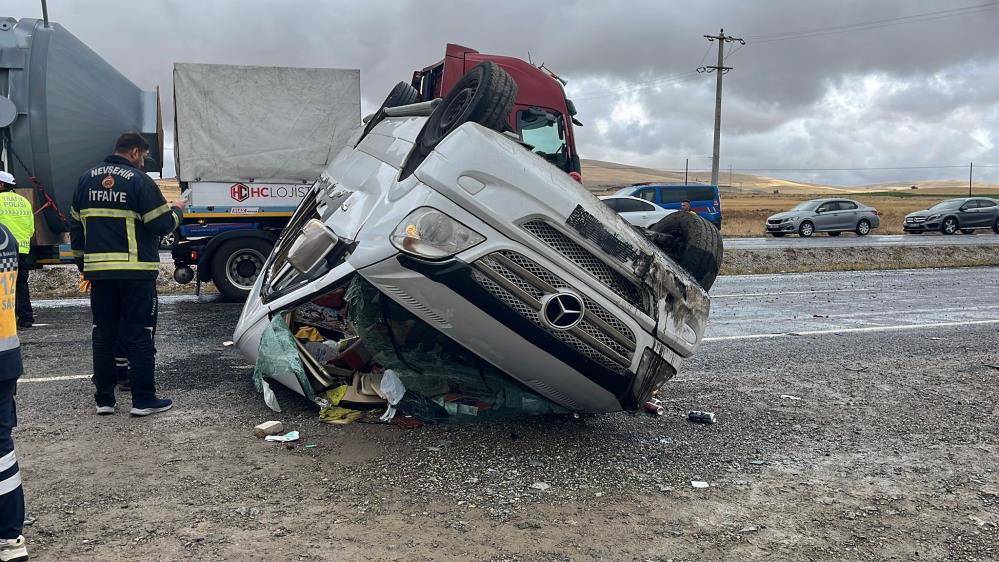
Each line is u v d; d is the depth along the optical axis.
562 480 3.90
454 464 4.08
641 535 3.28
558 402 4.62
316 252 4.51
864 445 4.60
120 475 3.84
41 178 9.55
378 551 3.05
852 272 17.56
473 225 3.91
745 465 4.21
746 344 7.83
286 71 11.24
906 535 3.34
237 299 10.87
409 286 3.99
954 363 6.98
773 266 18.39
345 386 4.96
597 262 4.20
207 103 10.91
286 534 3.19
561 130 9.67
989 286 14.31
